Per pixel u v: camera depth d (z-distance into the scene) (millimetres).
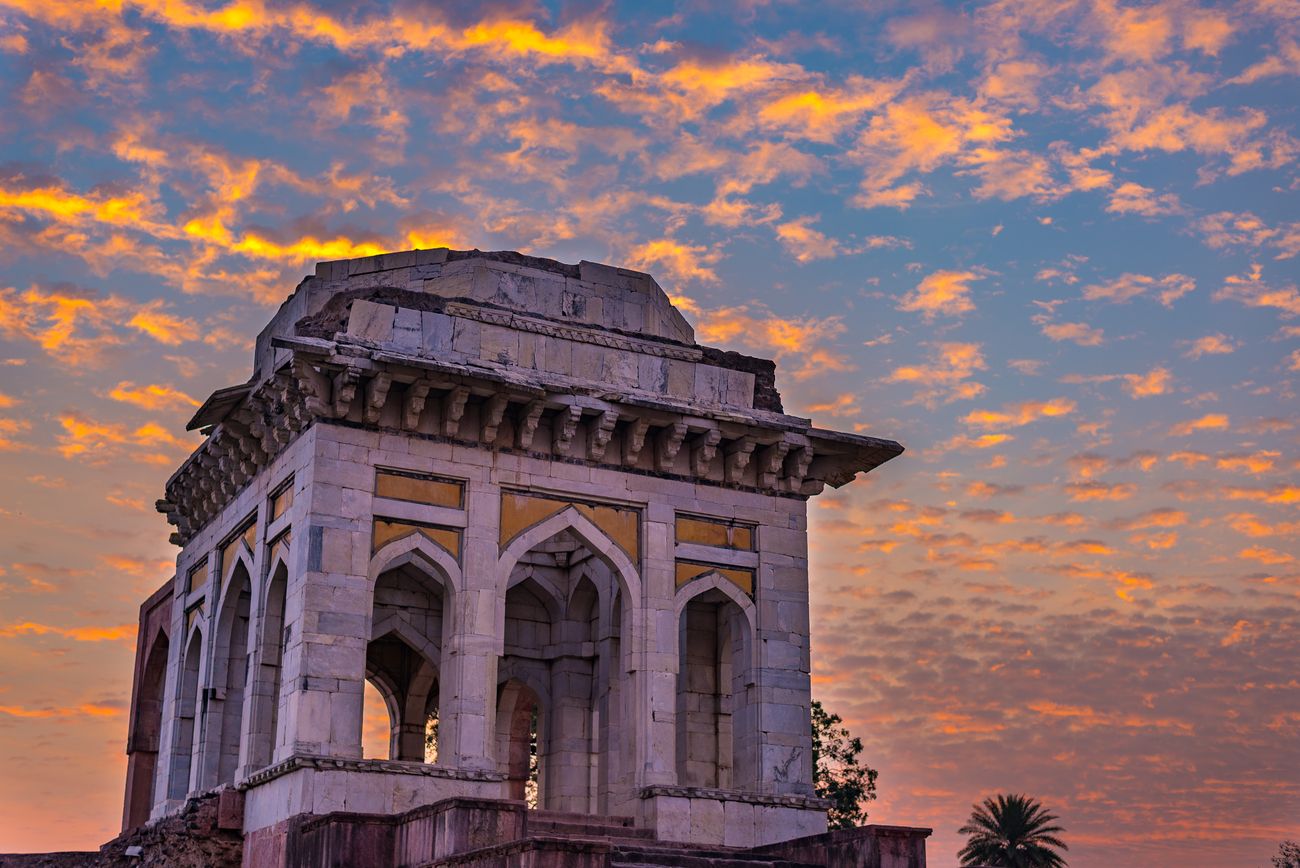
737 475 35125
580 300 35438
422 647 36812
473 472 32469
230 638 35562
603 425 33375
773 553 35125
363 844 26844
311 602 30266
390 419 32031
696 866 28422
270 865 29500
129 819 43469
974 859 79812
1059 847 79625
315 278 36000
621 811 32719
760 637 34469
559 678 38031
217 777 34656
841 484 36844
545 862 22812
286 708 30094
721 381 35844
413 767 29953
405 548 31531
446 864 24781
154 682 44719
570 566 38625
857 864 28234
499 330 33688
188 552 38719
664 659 33250
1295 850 79750
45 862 38750
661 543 33906
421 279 35406
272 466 33500
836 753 66125
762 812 32938
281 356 32125
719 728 35781
